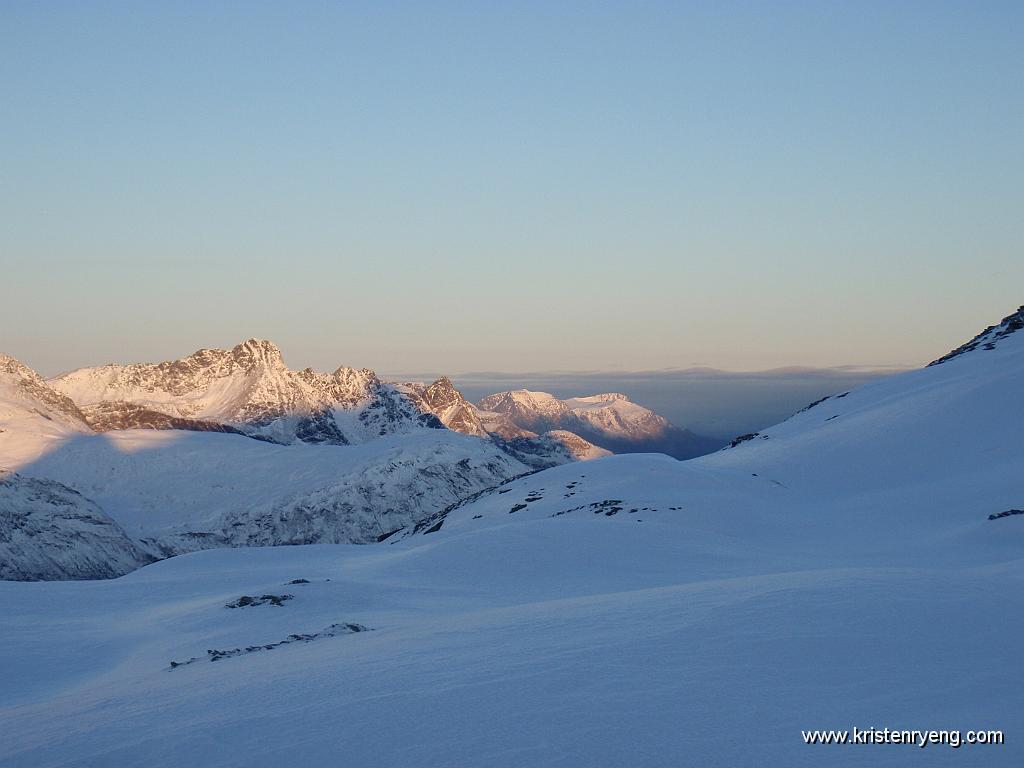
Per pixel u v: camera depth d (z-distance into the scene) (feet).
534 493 314.35
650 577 168.55
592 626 82.02
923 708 53.78
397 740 52.75
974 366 391.04
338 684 68.18
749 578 109.09
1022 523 189.26
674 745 49.26
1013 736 48.96
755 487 289.53
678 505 248.73
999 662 62.34
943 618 73.46
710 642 69.26
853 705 54.60
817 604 79.36
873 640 67.72
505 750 49.78
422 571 188.96
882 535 216.13
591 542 197.57
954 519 220.23
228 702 66.54
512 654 72.33
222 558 286.87
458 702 58.80
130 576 270.46
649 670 62.80
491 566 187.21
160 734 58.59
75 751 57.31
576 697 57.72
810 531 230.48
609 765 47.21
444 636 89.56
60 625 165.99
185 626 150.82
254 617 149.38
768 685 58.65
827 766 45.73
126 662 127.95
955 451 297.94
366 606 152.76
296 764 50.49
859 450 321.32
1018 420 307.37
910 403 361.30
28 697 109.50
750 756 47.44
